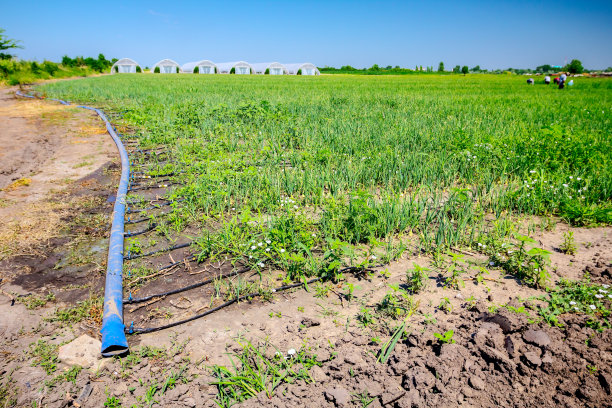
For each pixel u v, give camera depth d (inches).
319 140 362.3
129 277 157.4
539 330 117.2
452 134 357.4
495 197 234.4
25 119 541.3
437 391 101.8
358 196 213.8
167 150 356.2
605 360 105.7
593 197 228.8
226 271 164.1
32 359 115.2
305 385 105.7
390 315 132.6
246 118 479.8
